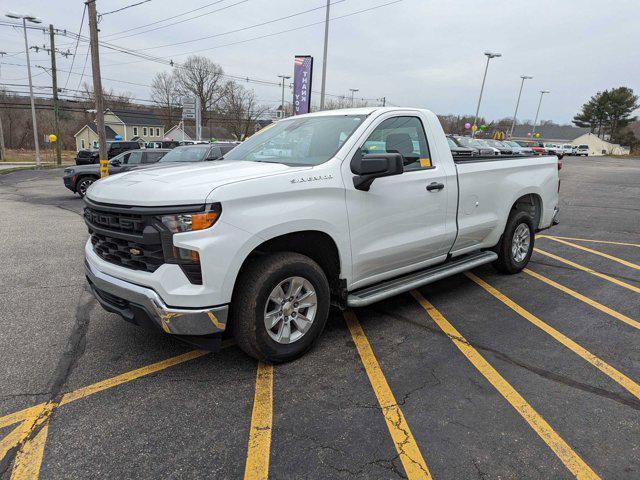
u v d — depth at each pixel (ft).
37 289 17.01
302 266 11.02
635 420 9.29
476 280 18.54
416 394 10.18
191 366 11.35
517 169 17.78
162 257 9.61
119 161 49.37
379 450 8.37
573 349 12.41
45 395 10.03
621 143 291.17
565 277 19.07
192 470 7.84
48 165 114.11
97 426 8.99
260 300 10.44
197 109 101.45
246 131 219.20
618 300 16.28
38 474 7.73
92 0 53.62
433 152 14.32
